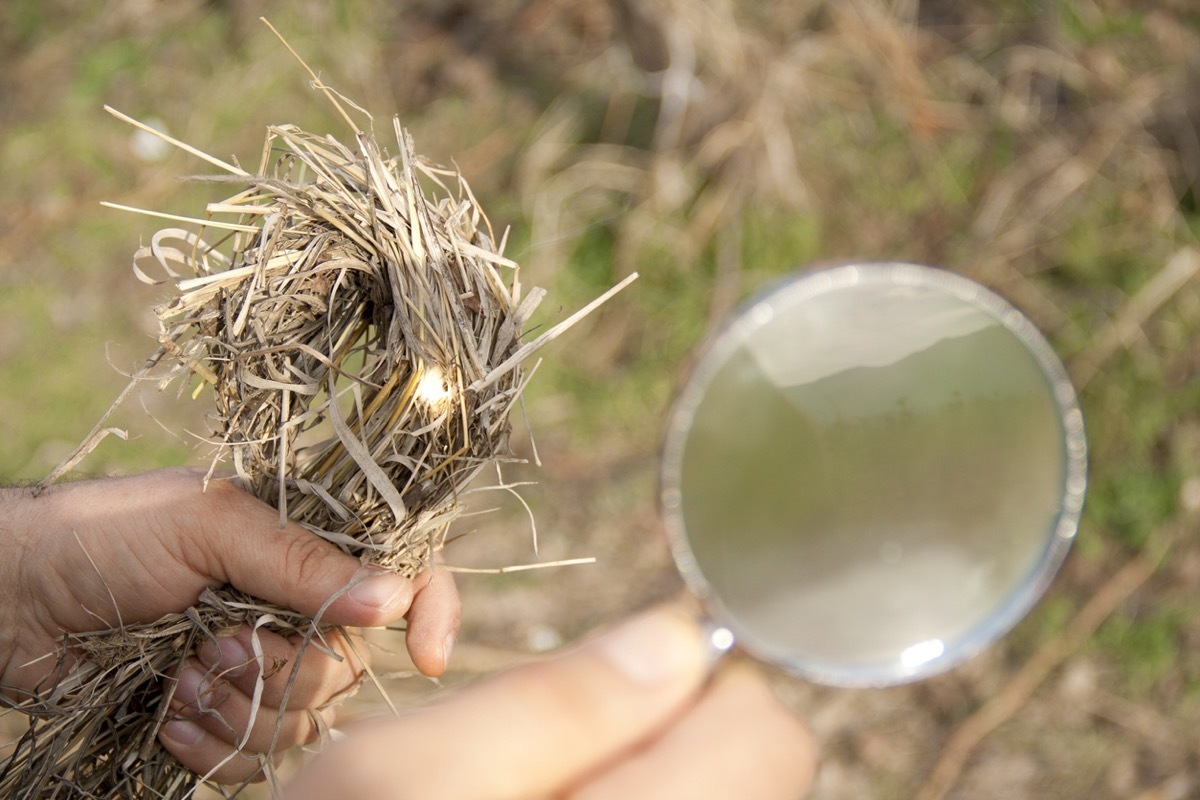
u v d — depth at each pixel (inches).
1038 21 157.3
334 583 60.3
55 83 180.1
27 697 72.9
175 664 65.4
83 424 151.7
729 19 151.6
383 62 173.8
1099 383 139.3
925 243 149.0
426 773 34.3
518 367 58.7
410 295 56.3
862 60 153.4
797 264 147.3
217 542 61.6
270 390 58.2
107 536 63.5
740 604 57.7
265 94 172.7
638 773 36.6
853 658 57.9
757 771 37.5
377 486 56.6
